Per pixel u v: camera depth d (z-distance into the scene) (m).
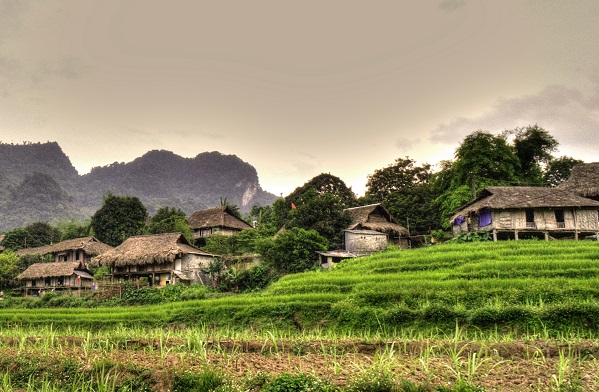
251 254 48.09
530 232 39.78
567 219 39.53
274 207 68.69
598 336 16.77
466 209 42.69
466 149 52.91
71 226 82.06
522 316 18.25
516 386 9.41
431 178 64.94
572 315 17.61
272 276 41.25
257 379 10.31
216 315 26.11
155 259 43.72
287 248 42.78
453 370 10.04
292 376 9.91
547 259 28.12
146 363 12.20
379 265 31.66
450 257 30.36
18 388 11.98
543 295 21.41
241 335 18.38
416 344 13.34
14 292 56.59
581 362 10.86
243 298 28.08
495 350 11.53
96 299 40.38
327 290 27.06
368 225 50.56
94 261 45.44
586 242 34.03
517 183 52.38
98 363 12.11
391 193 65.50
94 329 27.12
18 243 75.75
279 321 24.03
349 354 12.80
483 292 22.41
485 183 51.19
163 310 28.83
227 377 10.59
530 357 11.85
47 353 14.20
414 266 29.89
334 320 22.97
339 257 43.03
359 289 25.39
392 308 21.89
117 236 69.50
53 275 53.72
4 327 28.91
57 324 28.45
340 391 9.40
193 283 44.34
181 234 47.31
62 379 12.00
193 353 13.23
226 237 55.72
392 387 9.22
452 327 19.44
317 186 69.75
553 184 64.88
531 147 57.34
